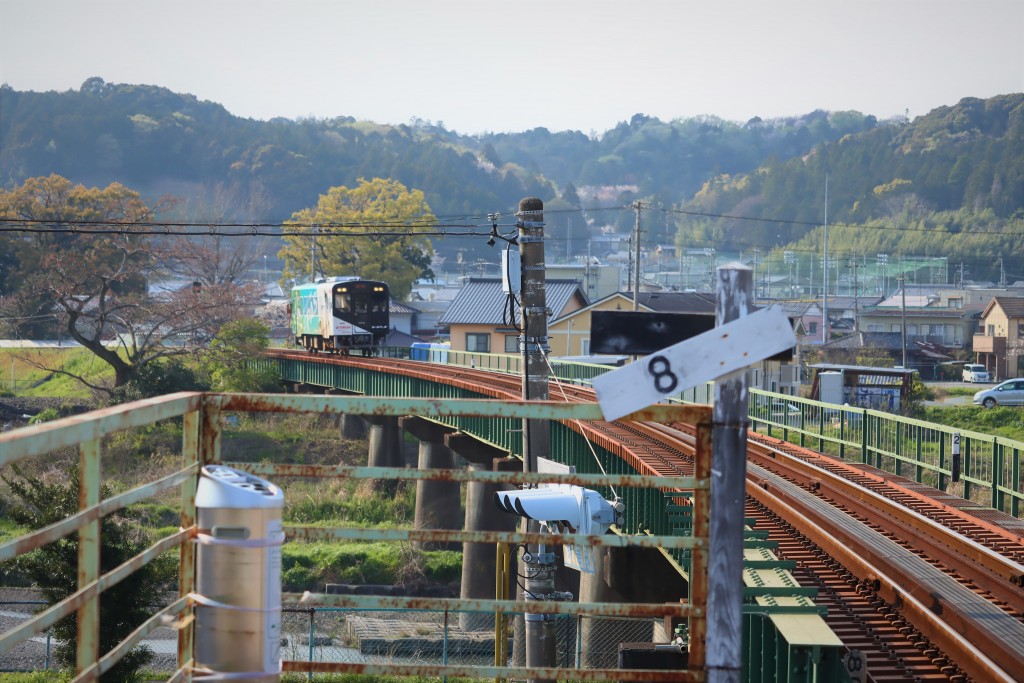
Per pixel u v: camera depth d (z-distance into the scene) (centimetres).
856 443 8469
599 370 12181
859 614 3666
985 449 10994
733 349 1612
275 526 1647
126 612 6153
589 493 5319
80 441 1252
